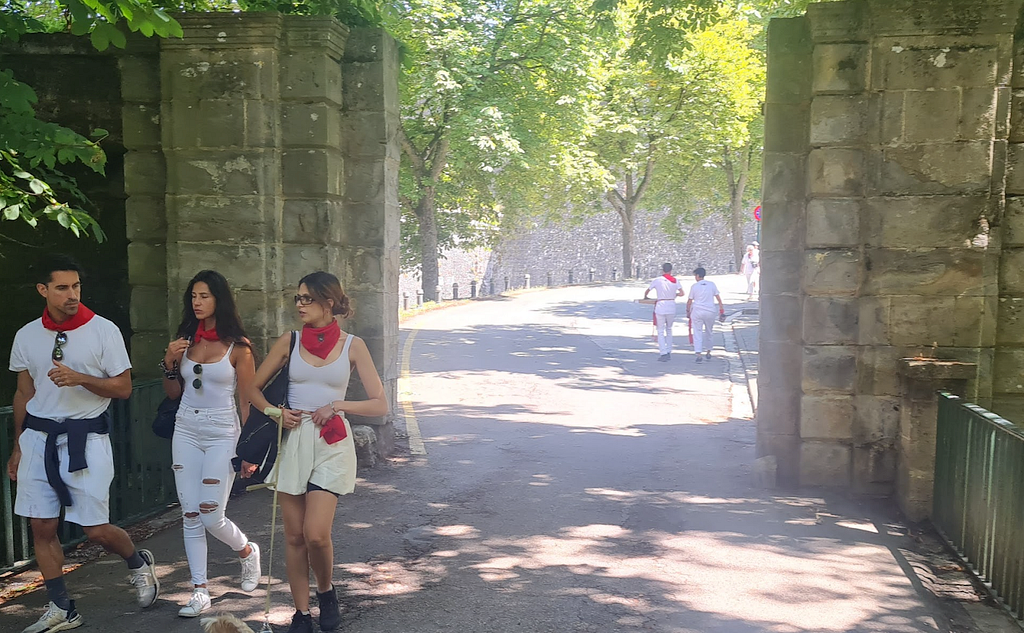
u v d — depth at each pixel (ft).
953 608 16.31
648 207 160.25
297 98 25.43
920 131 23.06
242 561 16.76
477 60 78.59
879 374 23.77
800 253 25.08
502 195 109.09
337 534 20.48
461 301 103.14
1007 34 22.53
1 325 28.55
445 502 23.27
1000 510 16.57
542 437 32.14
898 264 23.40
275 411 14.26
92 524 15.08
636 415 37.27
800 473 24.66
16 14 25.53
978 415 18.04
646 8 37.06
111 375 15.06
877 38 23.02
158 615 15.69
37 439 14.84
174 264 25.49
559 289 124.06
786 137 24.99
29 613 15.80
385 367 28.02
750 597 16.69
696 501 23.57
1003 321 23.54
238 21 24.67
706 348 54.60
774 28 24.72
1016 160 23.25
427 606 16.11
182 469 15.83
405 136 88.89
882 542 20.34
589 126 104.99
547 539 20.17
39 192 20.74
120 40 18.42
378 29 26.76
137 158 25.86
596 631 15.05
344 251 27.40
